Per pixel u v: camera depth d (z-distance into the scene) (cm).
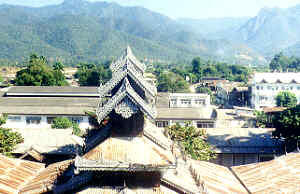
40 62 15825
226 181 4297
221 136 7750
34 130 7300
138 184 2995
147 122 3750
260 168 4750
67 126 8912
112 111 3025
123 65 3038
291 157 4847
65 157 6488
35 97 10669
